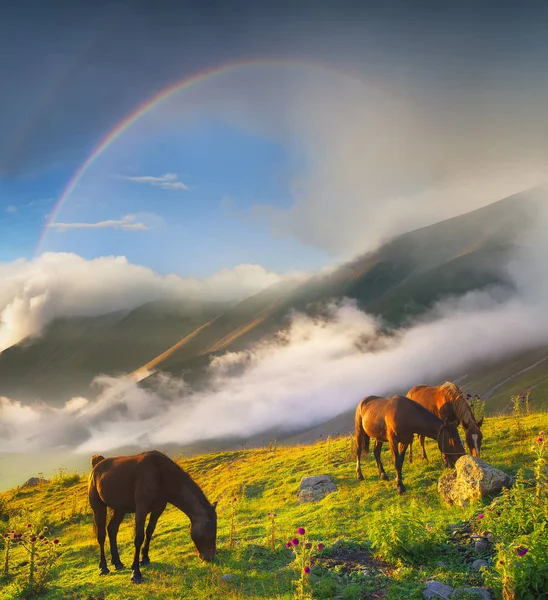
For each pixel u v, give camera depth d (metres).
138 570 10.32
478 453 14.50
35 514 19.58
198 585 9.53
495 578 7.66
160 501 10.70
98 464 11.32
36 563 11.52
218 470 23.98
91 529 17.27
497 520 9.08
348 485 15.62
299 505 15.30
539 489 9.09
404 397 14.65
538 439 10.11
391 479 15.23
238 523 13.98
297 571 9.51
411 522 9.65
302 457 20.67
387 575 8.73
